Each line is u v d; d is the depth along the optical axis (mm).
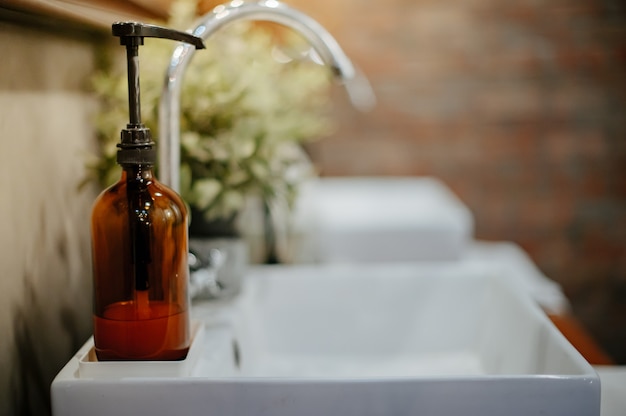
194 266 916
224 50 986
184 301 662
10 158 689
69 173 866
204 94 888
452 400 593
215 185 855
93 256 643
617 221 2512
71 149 877
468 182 2486
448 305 1020
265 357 1007
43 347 757
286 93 1037
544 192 2496
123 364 633
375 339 1025
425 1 2383
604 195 2498
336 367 995
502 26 2402
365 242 1710
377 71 2424
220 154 864
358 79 1871
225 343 780
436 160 2469
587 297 2557
